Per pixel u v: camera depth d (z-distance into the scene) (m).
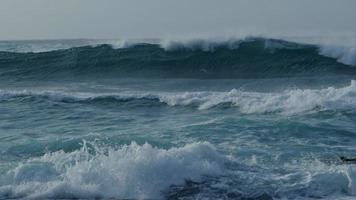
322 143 13.90
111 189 9.70
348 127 15.92
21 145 13.30
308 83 28.02
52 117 18.86
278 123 16.02
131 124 17.27
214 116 18.55
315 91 20.28
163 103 21.52
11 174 10.33
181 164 10.41
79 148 12.95
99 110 20.34
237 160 11.66
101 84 29.30
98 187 9.73
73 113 19.62
